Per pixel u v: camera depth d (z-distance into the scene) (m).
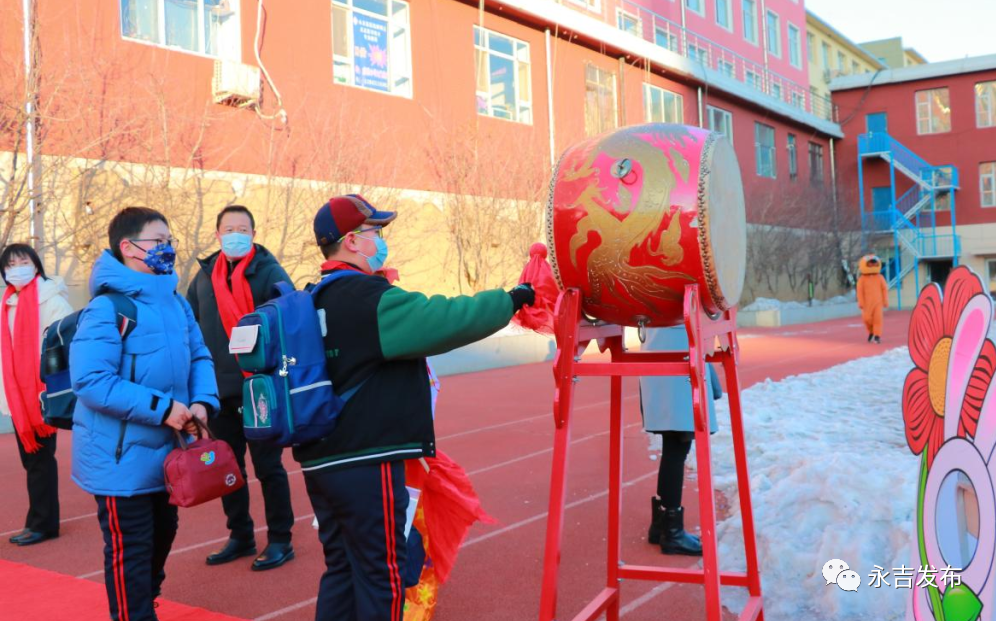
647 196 2.62
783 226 31.38
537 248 3.11
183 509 5.95
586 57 22.00
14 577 4.48
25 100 10.58
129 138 11.86
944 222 37.25
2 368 5.06
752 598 3.33
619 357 3.38
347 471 2.68
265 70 14.04
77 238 11.18
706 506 2.65
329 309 2.72
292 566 4.57
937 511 2.29
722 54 32.00
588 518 5.32
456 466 3.59
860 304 18.48
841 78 38.81
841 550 3.84
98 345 3.18
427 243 16.92
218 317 4.55
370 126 15.82
